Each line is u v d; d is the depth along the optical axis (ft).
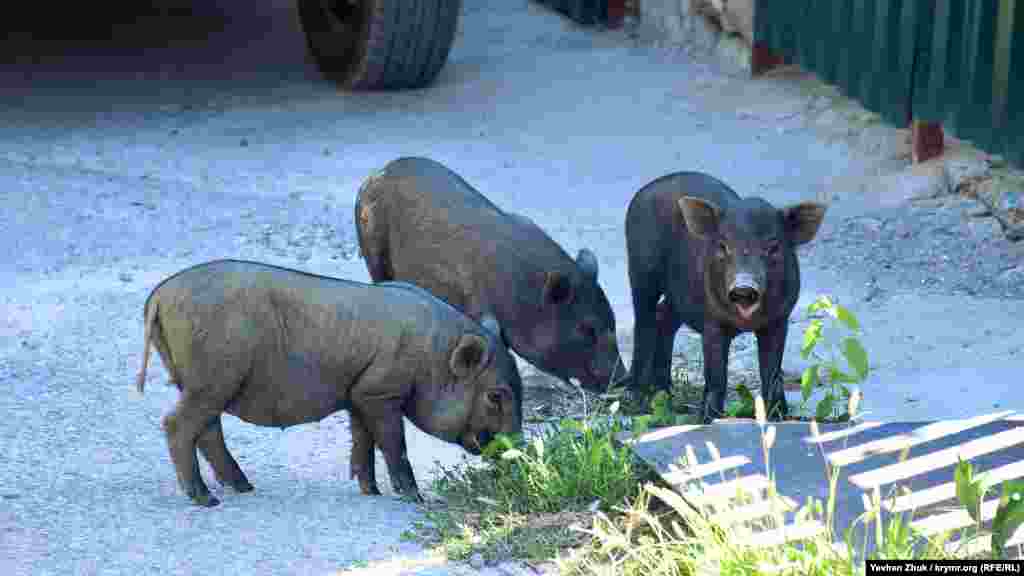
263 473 32.30
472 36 92.43
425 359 30.27
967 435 28.63
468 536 26.76
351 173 65.36
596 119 74.08
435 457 34.01
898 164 63.57
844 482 26.25
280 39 93.81
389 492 31.30
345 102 78.18
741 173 64.80
